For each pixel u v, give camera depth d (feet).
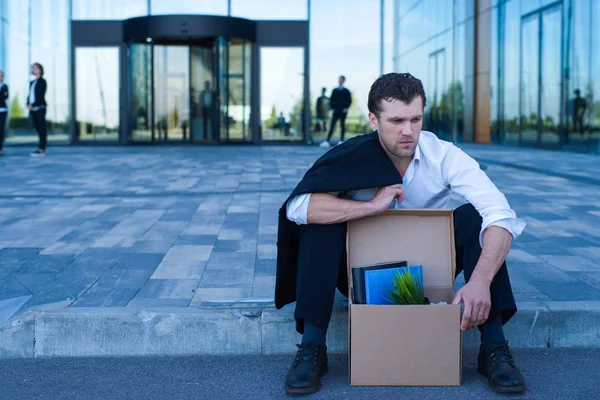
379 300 8.81
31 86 42.04
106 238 16.24
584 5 38.93
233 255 14.48
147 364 9.78
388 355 8.59
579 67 39.83
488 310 8.44
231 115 53.93
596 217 18.85
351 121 55.06
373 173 8.85
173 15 50.44
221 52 52.75
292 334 10.15
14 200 22.34
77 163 36.29
